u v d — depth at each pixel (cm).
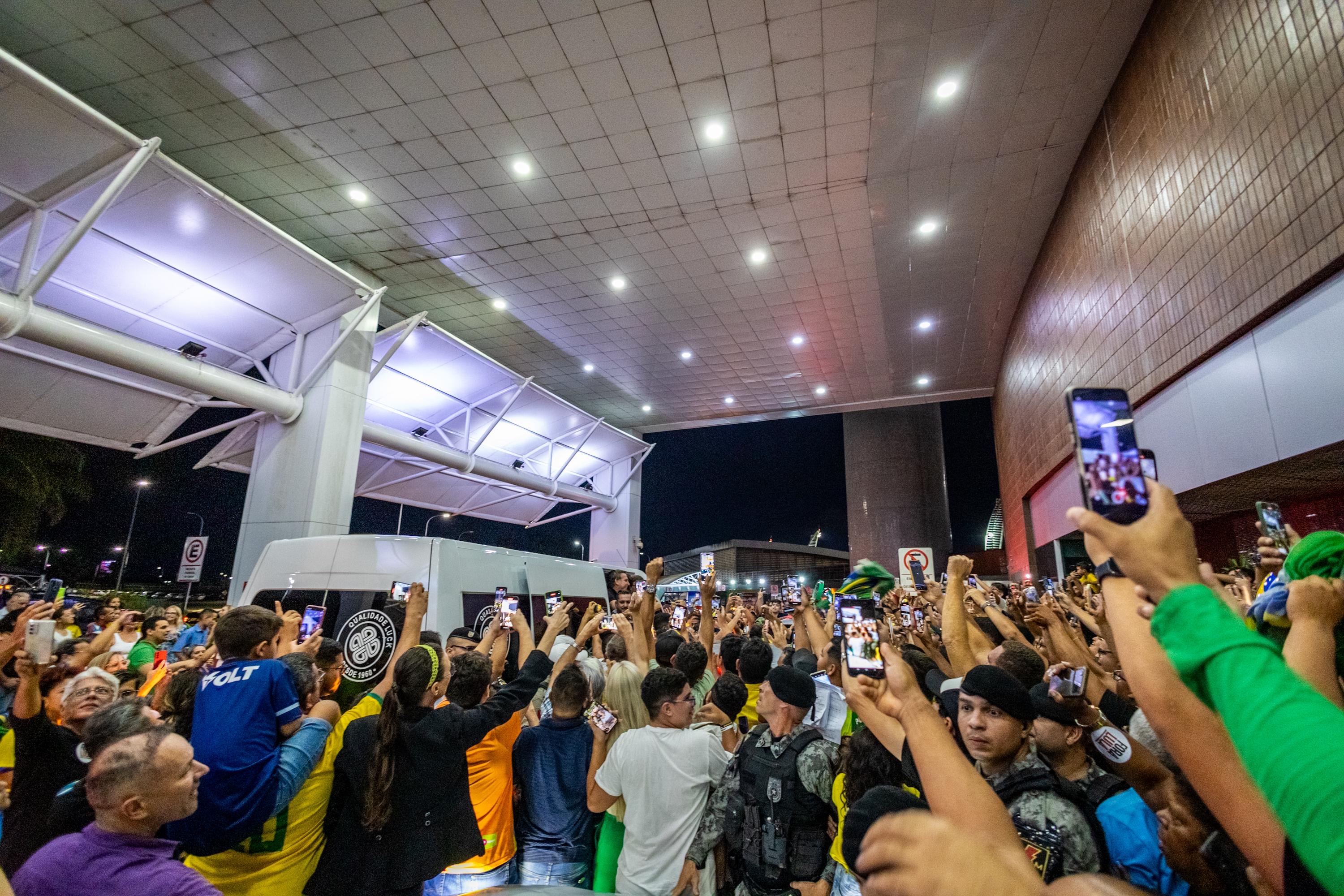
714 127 1223
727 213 1497
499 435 2536
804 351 2327
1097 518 98
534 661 383
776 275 1781
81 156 989
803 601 522
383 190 1405
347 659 664
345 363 1515
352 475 1512
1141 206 1066
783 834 291
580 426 2742
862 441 3678
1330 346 672
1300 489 970
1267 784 73
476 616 747
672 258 1689
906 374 2562
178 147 1273
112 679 383
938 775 127
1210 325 873
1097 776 250
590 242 1614
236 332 1474
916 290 1883
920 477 3578
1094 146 1246
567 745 386
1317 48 636
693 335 2181
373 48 1042
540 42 1033
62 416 1353
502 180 1375
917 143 1280
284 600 736
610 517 3192
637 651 500
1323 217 643
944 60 1080
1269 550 240
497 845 366
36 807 350
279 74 1096
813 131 1241
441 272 1753
